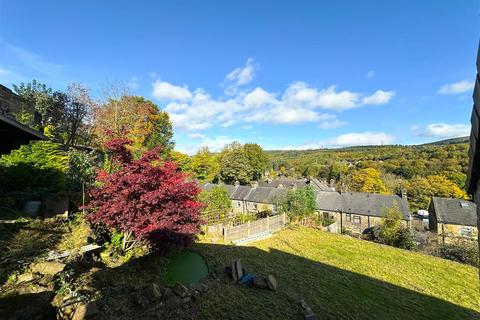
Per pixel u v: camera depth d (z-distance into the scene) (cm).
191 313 700
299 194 2306
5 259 691
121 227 848
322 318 846
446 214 3072
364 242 1936
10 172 1216
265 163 6575
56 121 2352
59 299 591
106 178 862
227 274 1001
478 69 252
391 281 1302
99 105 2594
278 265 1280
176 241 874
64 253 793
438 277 1427
